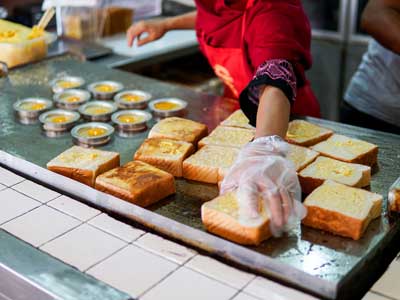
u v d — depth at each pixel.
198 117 1.90
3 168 1.60
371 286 1.18
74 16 2.84
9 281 1.15
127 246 1.22
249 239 1.17
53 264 1.15
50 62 2.45
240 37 1.90
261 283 1.11
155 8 3.26
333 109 3.77
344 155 1.52
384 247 1.24
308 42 1.78
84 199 1.42
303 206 1.23
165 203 1.38
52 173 1.47
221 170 1.44
